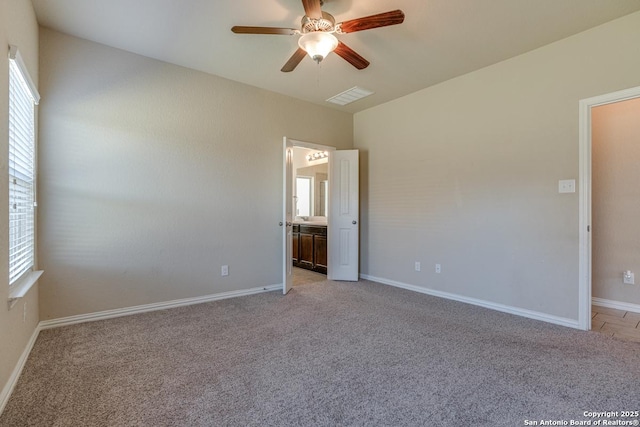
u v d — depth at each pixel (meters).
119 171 3.09
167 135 3.36
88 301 2.94
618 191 3.47
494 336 2.65
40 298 2.72
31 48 2.39
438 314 3.21
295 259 5.98
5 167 1.72
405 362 2.20
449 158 3.75
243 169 3.90
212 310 3.32
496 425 1.56
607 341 2.54
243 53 3.15
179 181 3.44
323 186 6.31
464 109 3.60
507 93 3.24
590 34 2.71
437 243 3.88
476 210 3.50
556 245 2.93
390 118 4.45
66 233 2.83
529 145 3.09
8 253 1.79
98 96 2.98
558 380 1.96
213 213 3.68
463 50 3.05
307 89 4.05
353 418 1.61
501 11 2.44
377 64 3.34
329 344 2.49
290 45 2.99
